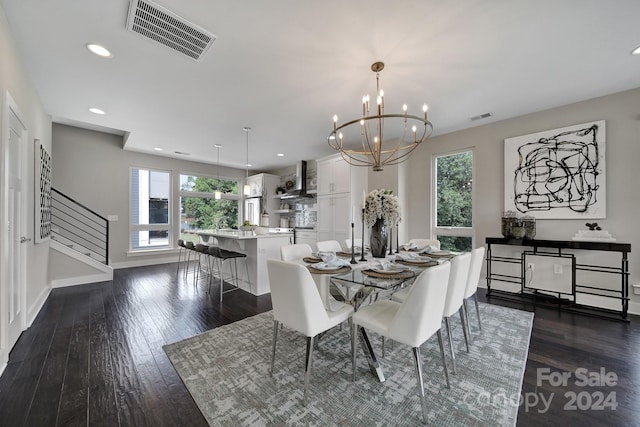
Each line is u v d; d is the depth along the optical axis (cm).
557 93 285
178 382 172
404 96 290
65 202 486
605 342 224
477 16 173
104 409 147
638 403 152
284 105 315
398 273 181
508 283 364
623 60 224
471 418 141
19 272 234
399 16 174
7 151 187
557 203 320
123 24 183
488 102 307
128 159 554
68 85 268
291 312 160
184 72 243
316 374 180
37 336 236
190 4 165
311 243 586
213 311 302
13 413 143
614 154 287
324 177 528
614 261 291
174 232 616
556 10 168
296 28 186
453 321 269
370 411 146
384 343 210
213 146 507
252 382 171
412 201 467
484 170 383
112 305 320
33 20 179
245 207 752
